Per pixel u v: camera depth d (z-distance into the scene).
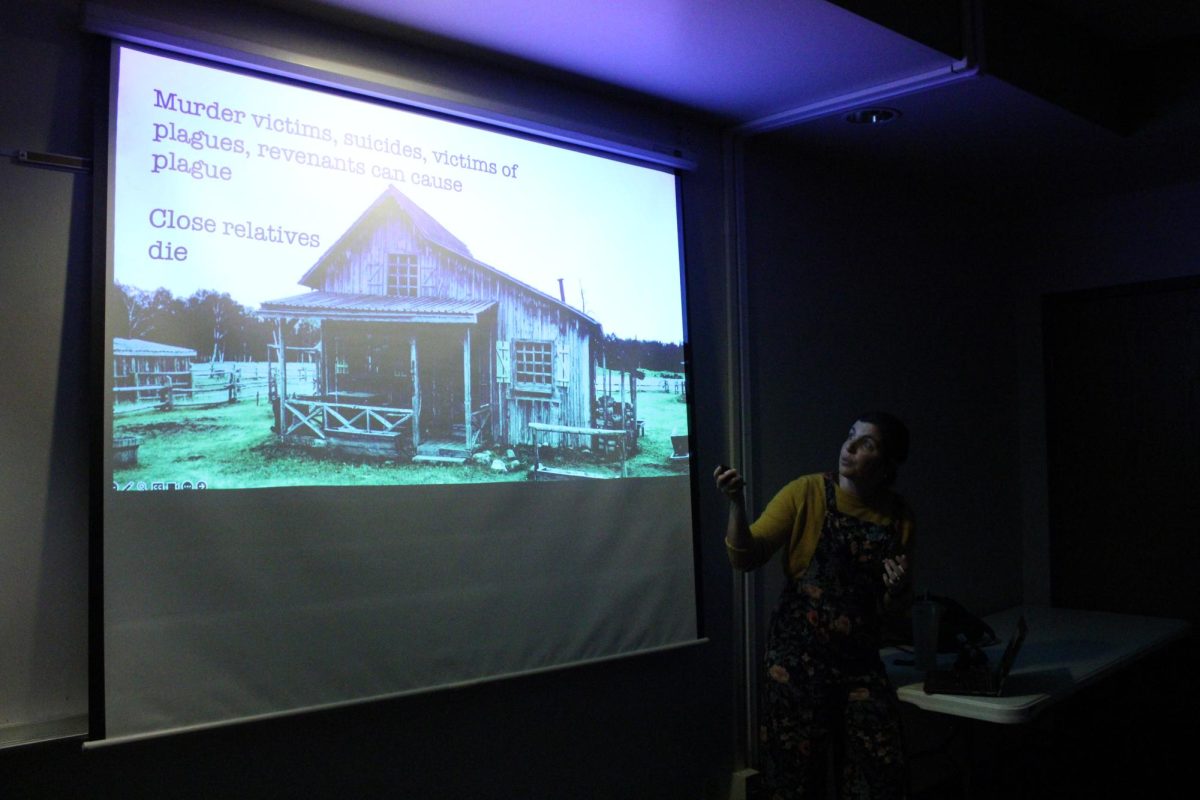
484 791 2.78
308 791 2.44
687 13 2.62
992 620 4.35
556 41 2.78
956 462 4.57
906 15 2.82
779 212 3.79
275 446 2.40
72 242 2.18
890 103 3.30
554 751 2.95
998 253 4.96
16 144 2.11
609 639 3.05
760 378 3.65
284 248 2.44
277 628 2.37
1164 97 3.71
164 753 2.23
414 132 2.73
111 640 2.12
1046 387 4.91
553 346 2.99
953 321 4.63
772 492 3.66
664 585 3.22
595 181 3.16
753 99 3.30
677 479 3.29
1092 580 4.77
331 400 2.50
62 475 2.14
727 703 3.49
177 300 2.26
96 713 2.09
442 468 2.70
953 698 2.81
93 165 2.19
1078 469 4.82
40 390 2.12
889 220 4.32
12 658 2.06
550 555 2.93
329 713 2.48
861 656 2.67
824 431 3.91
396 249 2.66
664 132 3.43
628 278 3.22
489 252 2.86
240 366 2.35
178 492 2.24
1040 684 2.98
